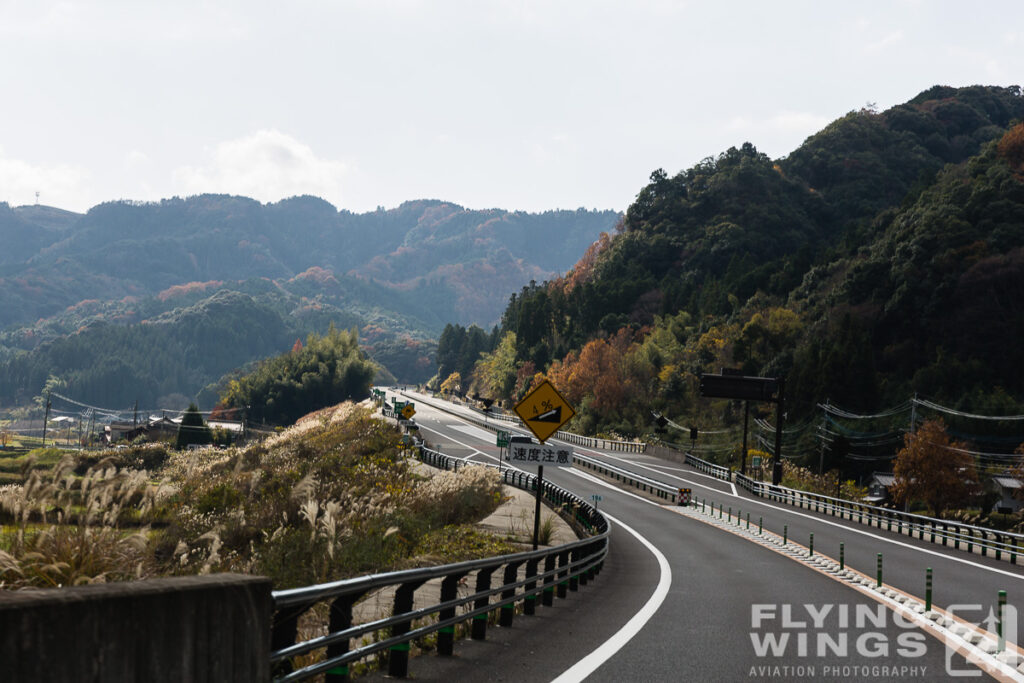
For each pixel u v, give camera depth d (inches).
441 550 737.0
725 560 938.1
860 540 1263.5
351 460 1396.4
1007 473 3122.5
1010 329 3956.7
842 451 3331.7
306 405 7042.3
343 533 525.7
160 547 451.5
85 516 315.3
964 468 2896.2
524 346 7391.7
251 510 629.9
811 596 629.9
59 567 285.4
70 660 130.6
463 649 367.9
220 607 164.7
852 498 2751.0
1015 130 5482.3
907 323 4357.8
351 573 467.2
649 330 6402.6
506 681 310.5
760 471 2797.7
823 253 6230.3
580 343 6889.8
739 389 2379.4
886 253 4857.3
